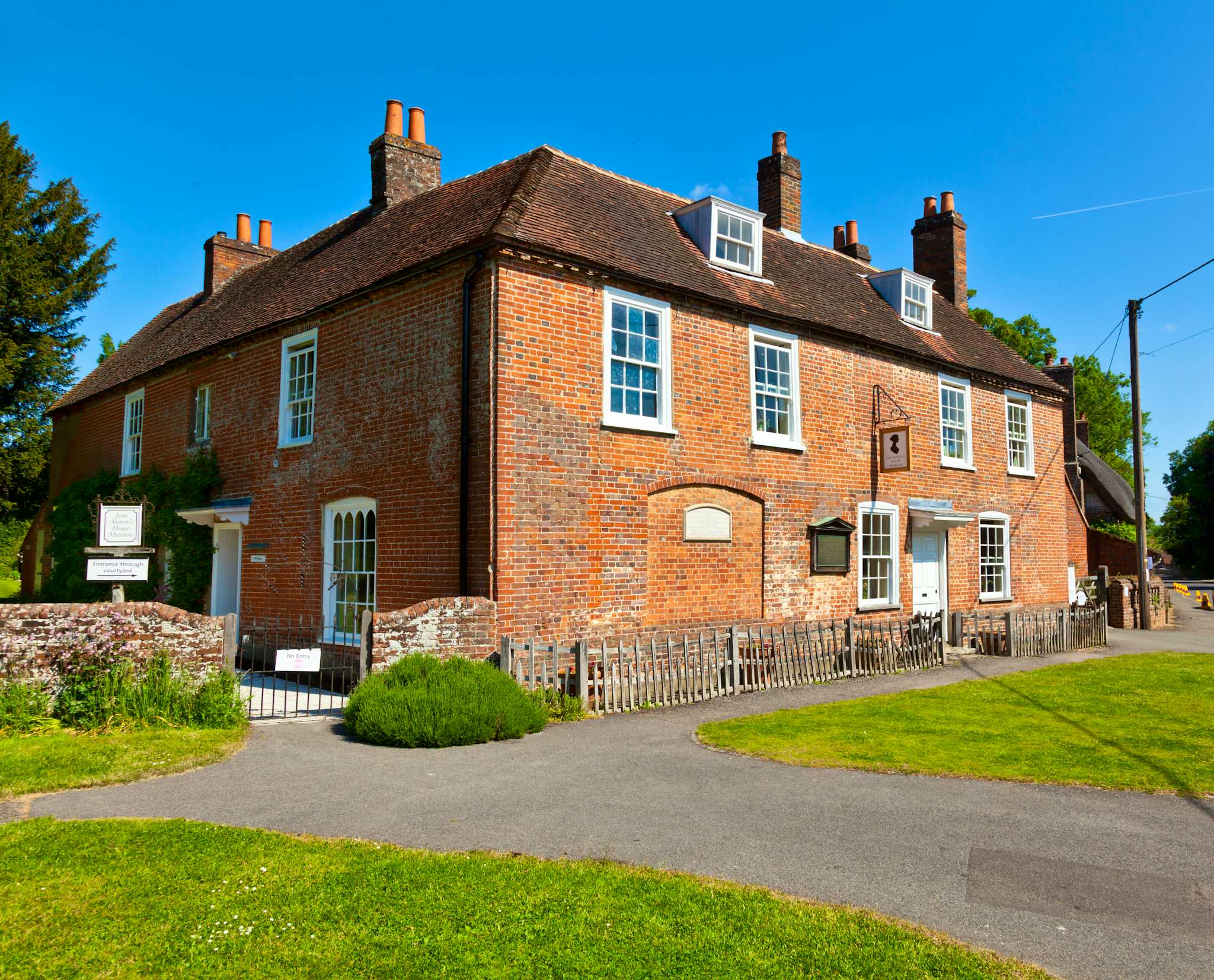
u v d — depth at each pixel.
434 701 8.71
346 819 6.21
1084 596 22.91
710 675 11.63
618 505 12.27
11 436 26.86
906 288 19.28
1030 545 21.27
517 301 11.27
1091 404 57.25
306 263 17.62
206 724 9.04
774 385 15.02
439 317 11.98
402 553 12.32
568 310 11.84
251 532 15.53
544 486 11.38
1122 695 11.68
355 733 9.01
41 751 7.80
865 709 10.67
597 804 6.62
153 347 21.30
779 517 14.70
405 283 12.60
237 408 16.27
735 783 7.25
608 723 9.88
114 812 6.33
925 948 4.24
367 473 13.07
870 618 16.25
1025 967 4.09
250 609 15.41
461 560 11.20
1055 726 9.60
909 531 17.56
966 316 23.22
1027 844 5.82
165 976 3.98
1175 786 7.21
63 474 23.69
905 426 16.05
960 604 18.83
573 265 11.77
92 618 9.03
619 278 12.42
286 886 4.91
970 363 19.62
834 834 5.97
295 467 14.61
